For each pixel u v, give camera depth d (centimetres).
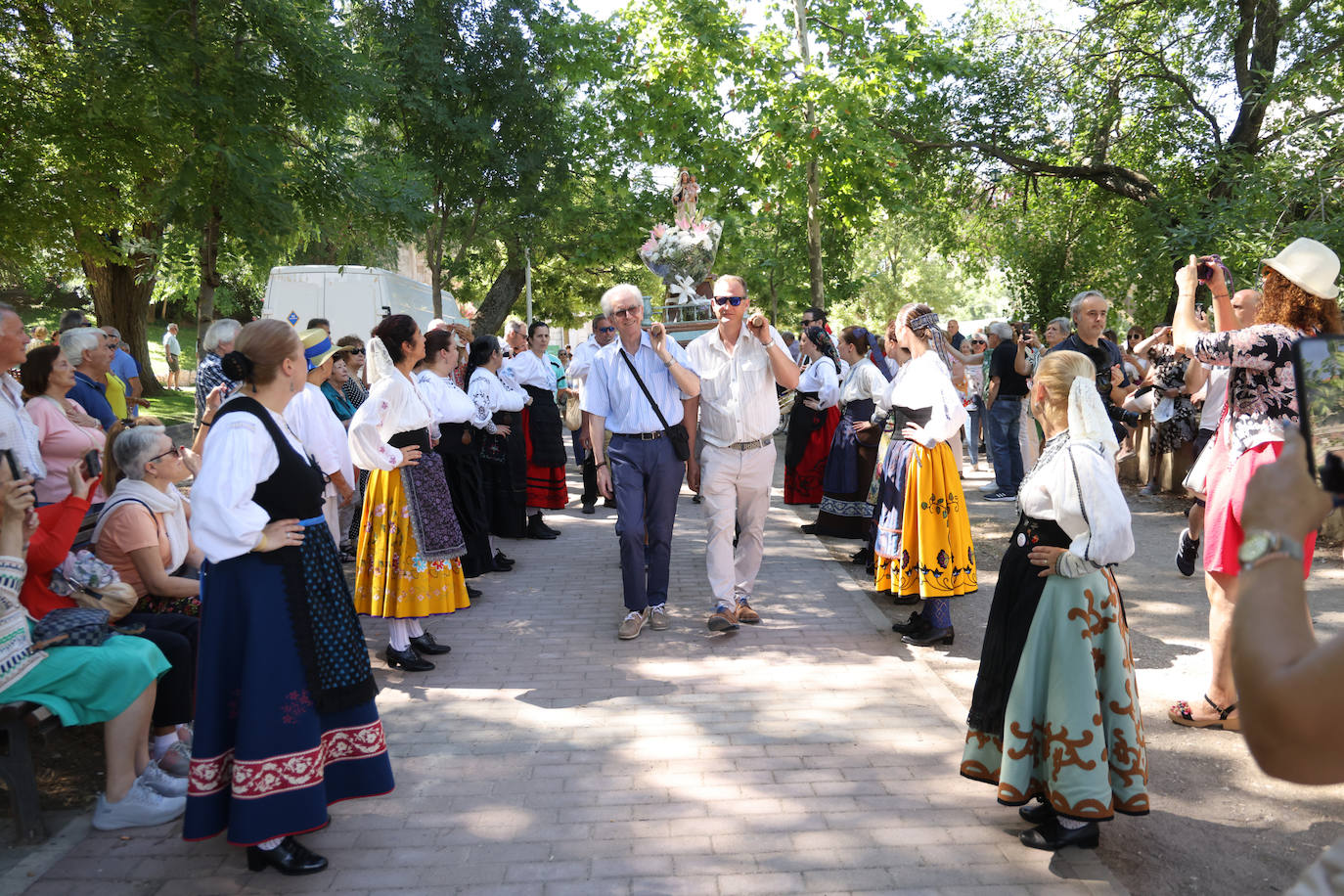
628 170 1638
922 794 353
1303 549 116
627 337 554
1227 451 390
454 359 614
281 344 303
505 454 771
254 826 293
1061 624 304
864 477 711
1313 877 102
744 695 456
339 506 671
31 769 326
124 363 1009
